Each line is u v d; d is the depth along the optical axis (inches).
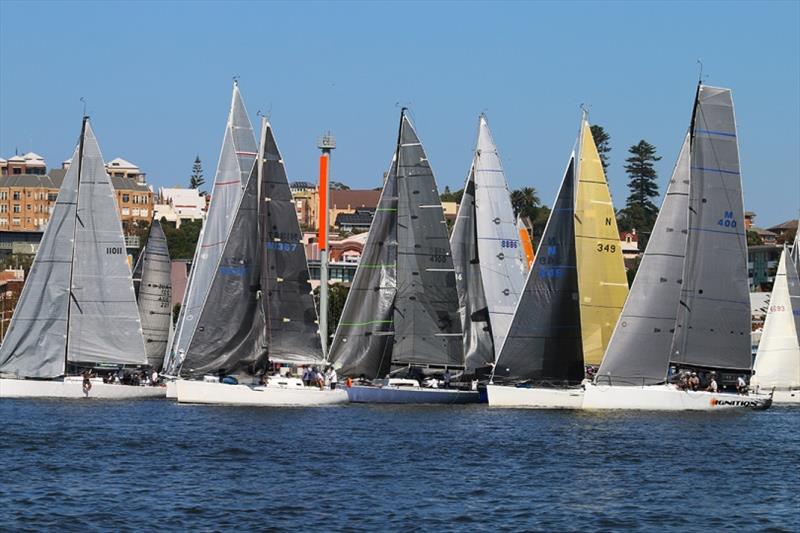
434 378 5438.0
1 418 4534.9
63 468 3312.0
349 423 4446.4
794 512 2844.5
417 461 3491.6
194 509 2790.4
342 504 2856.8
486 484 3129.9
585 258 5162.4
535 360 5017.2
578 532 2635.3
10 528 2593.5
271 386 5113.2
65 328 5492.1
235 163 5669.3
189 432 4106.8
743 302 4886.8
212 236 5639.8
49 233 5497.1
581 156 5172.2
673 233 4845.0
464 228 5639.8
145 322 6323.8
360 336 5403.5
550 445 3853.3
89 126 5526.6
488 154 5644.7
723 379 4913.9
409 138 5423.2
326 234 6924.2
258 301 5123.0
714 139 4845.0
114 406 5073.8
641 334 4849.9
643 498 2979.8
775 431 4323.3
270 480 3152.1
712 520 2755.9
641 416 4707.2
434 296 5423.2
